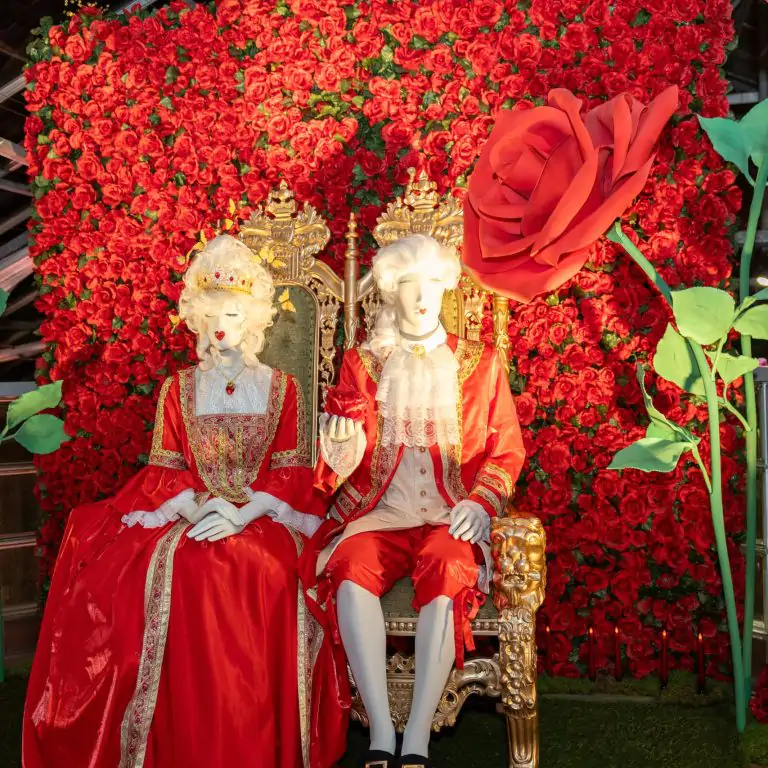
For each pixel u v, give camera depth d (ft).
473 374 8.23
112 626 7.20
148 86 11.19
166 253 11.10
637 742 8.29
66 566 8.00
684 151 9.59
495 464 7.92
